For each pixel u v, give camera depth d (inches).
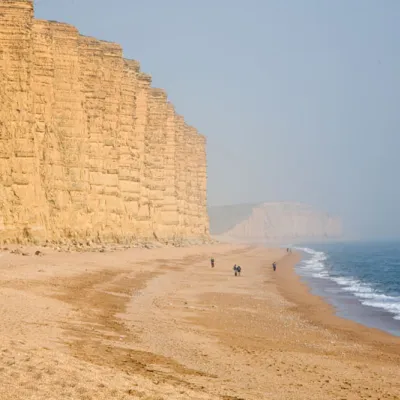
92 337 884.0
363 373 880.9
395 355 1090.1
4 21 2524.6
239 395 634.2
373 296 2170.3
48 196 2758.4
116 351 799.7
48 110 2768.2
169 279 2268.7
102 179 3184.1
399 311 1736.0
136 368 697.0
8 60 2519.7
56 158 2790.4
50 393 492.1
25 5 2546.8
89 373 580.7
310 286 2486.5
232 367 823.1
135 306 1403.8
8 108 2503.7
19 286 1438.2
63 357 645.9
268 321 1412.4
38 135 2736.2
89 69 3203.7
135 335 976.9
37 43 2741.1
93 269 2150.6
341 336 1280.8
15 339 719.7
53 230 2741.1
